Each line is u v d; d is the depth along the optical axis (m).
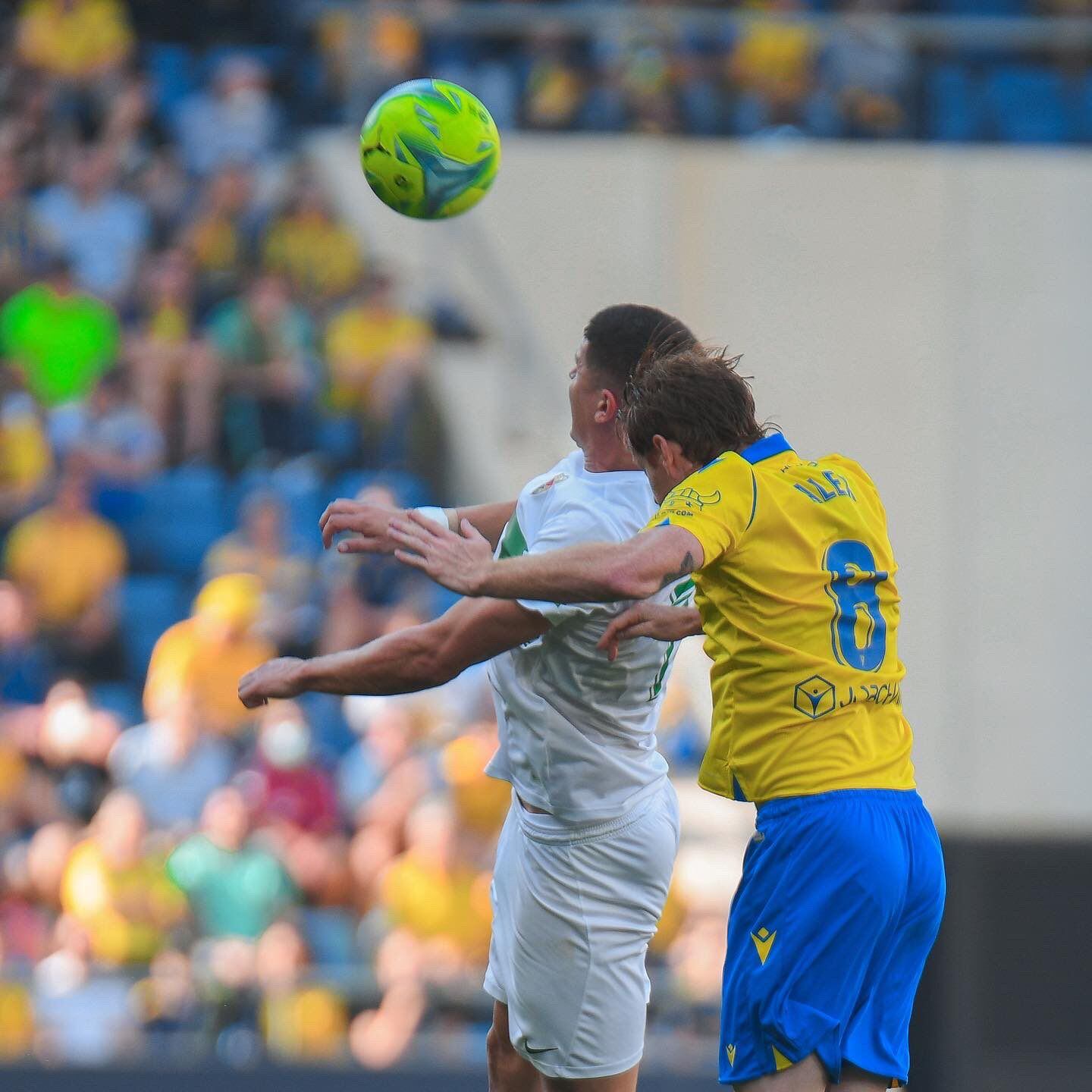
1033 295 32.69
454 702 28.61
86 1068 23.52
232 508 32.38
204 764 27.53
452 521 13.15
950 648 32.31
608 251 32.44
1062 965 31.98
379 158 12.45
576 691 12.05
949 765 32.19
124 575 31.77
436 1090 23.83
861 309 32.53
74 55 36.62
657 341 11.92
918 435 32.50
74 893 25.30
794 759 11.08
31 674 30.22
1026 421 32.56
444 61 33.72
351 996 24.80
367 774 27.44
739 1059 11.29
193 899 25.12
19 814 27.73
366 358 33.00
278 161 35.41
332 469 32.75
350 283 33.72
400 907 25.70
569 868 12.43
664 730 29.17
